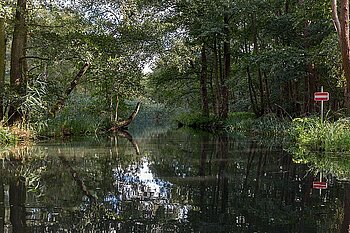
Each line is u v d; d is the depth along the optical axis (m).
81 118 17.88
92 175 6.69
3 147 11.45
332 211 4.27
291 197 4.95
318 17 15.75
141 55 16.77
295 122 14.62
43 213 4.25
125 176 6.61
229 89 24.19
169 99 29.36
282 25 17.33
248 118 20.89
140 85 18.88
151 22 16.89
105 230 3.68
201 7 21.16
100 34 16.11
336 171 6.91
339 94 16.88
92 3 15.87
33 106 13.64
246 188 5.54
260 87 20.66
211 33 20.88
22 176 6.57
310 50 15.90
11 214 4.21
